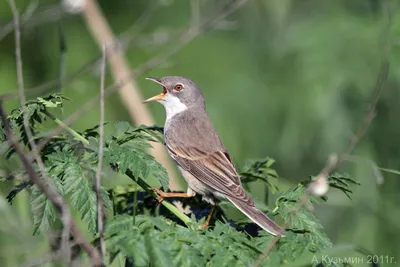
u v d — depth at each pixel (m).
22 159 6.48
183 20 14.74
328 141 14.34
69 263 6.42
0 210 9.39
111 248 6.57
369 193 13.79
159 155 13.30
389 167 14.12
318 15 15.32
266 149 14.76
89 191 7.35
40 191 7.27
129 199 8.81
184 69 14.84
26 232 9.38
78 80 13.09
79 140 7.98
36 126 8.38
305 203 7.89
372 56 14.46
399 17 14.01
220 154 10.38
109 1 15.18
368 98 14.23
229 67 15.06
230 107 14.74
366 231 13.56
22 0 13.34
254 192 11.93
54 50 13.80
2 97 6.86
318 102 14.30
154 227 7.03
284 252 7.16
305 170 14.62
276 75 15.12
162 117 14.54
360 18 15.10
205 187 9.43
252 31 15.35
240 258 6.86
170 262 6.61
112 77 14.12
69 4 12.16
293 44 14.84
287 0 15.02
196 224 7.41
